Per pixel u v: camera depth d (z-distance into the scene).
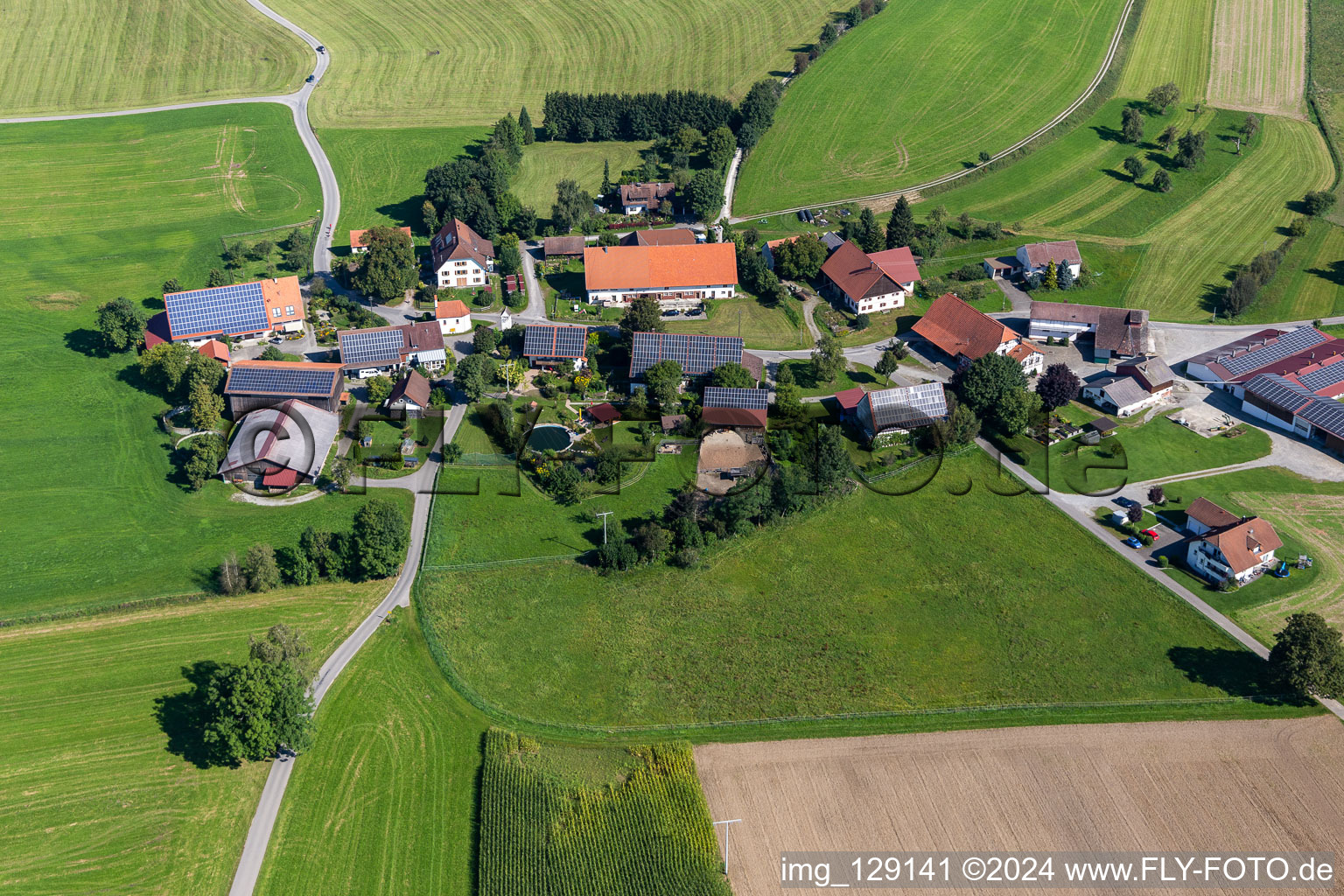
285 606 134.12
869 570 138.62
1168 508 148.25
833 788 109.56
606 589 135.75
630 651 126.88
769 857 102.44
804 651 126.56
